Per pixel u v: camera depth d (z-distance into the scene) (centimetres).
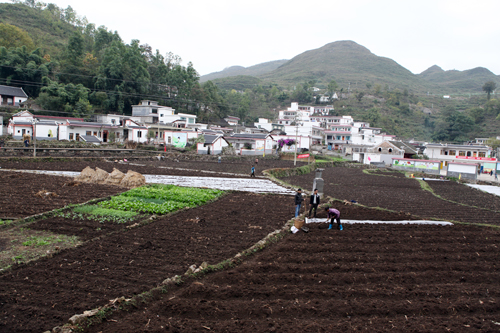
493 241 1580
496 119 11650
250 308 885
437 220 1969
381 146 7600
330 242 1481
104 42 9438
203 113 10138
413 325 836
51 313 813
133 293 929
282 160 6731
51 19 11831
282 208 2133
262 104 15062
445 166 5897
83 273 1045
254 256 1276
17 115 5684
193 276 1043
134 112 7894
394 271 1186
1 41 7738
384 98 16038
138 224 1571
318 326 812
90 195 2172
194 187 2689
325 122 11219
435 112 15112
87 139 5609
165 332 766
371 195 3086
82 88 7219
